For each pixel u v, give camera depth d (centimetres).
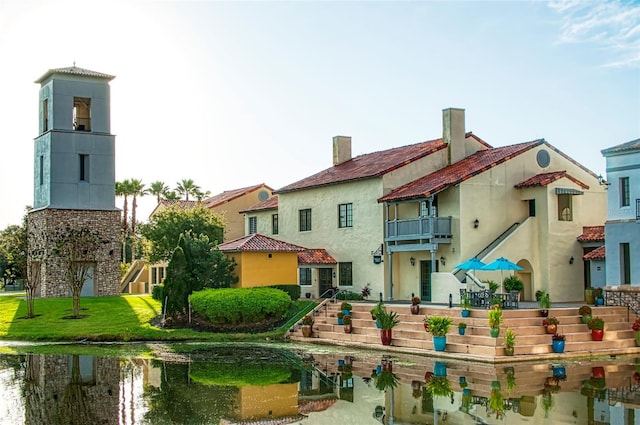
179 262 3662
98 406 1831
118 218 4772
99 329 3450
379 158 4694
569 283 3884
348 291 4334
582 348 2759
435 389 2038
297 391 2031
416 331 2928
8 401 1892
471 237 3797
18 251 5188
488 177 3888
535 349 2662
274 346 3102
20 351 2936
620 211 3256
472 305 3080
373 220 4181
